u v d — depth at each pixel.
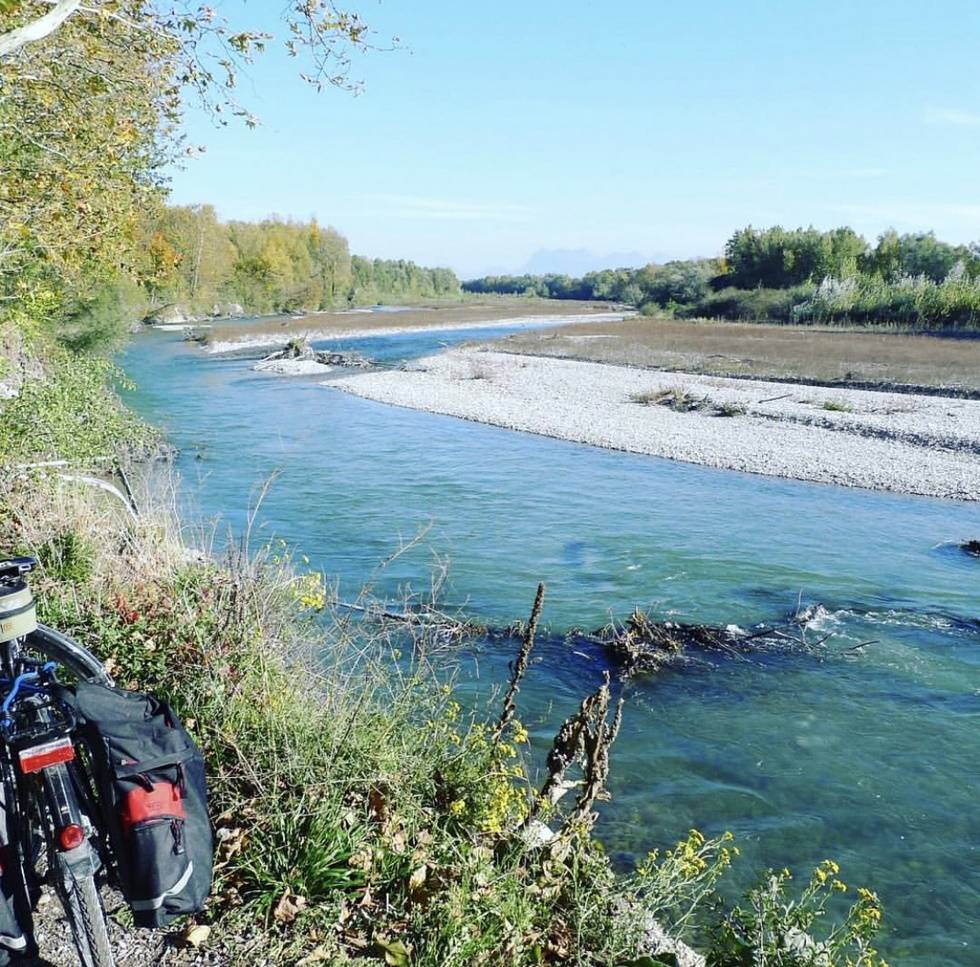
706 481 21.86
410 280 180.62
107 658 5.05
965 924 5.95
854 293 77.19
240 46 8.98
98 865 2.68
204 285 102.62
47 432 10.93
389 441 26.86
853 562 15.27
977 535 17.36
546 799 4.46
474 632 10.94
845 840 6.92
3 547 7.20
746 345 55.91
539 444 26.89
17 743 2.61
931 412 30.88
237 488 19.28
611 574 13.98
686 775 7.87
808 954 3.94
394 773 4.38
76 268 12.62
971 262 86.44
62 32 9.95
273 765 4.21
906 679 10.20
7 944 2.75
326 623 7.92
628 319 94.94
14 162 11.12
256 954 3.27
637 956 3.71
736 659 10.63
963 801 7.57
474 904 3.60
